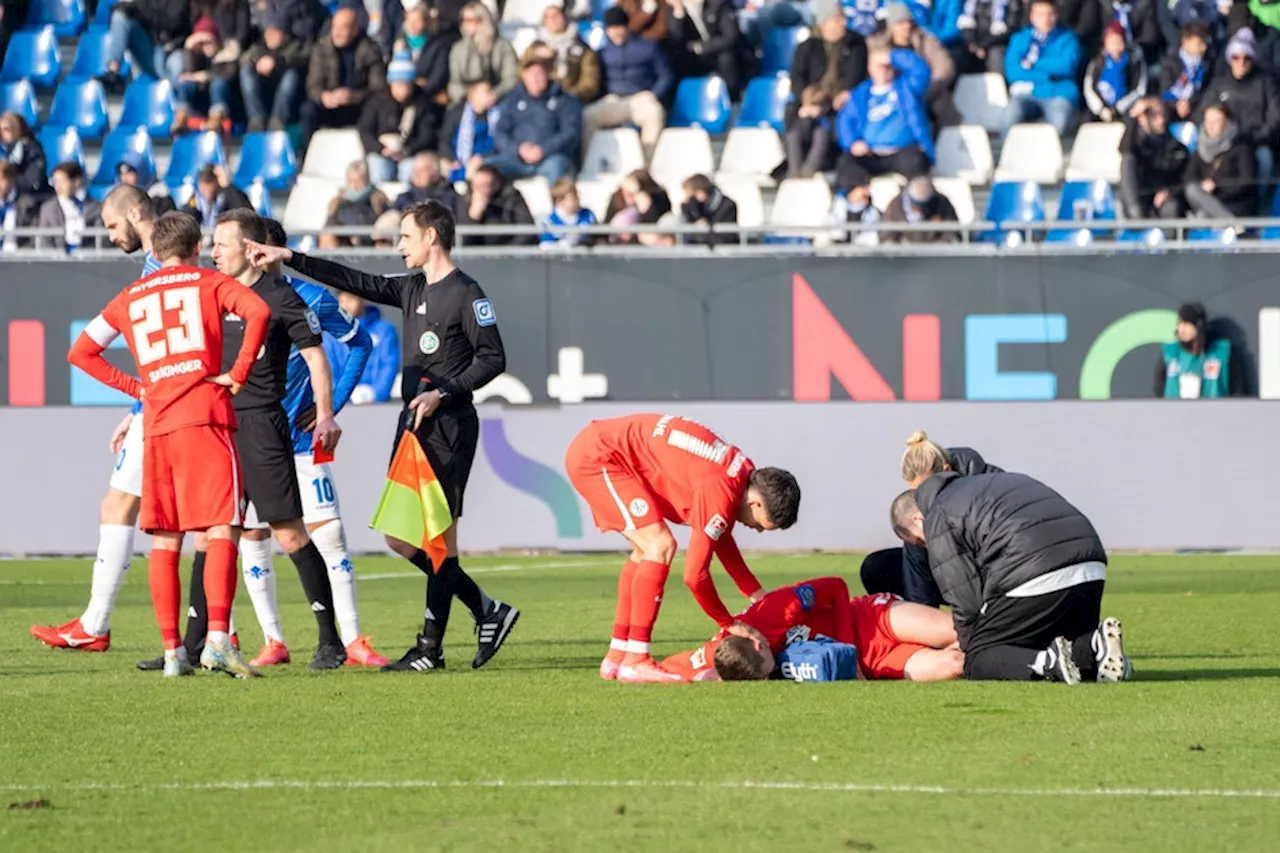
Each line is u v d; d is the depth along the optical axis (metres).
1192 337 51.81
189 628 28.52
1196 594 42.00
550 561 52.16
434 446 27.11
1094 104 69.88
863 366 52.81
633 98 70.56
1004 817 15.86
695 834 15.21
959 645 25.97
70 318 53.41
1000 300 52.47
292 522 28.00
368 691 24.84
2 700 23.84
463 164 67.62
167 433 25.59
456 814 16.09
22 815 16.09
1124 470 51.75
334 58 70.94
